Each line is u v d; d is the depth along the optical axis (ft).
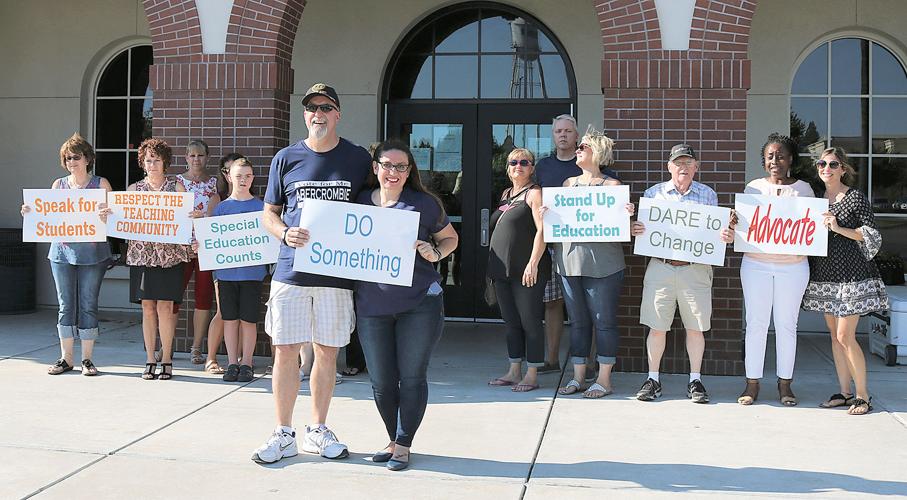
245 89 26.43
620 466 16.37
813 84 33.06
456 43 34.27
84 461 16.39
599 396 21.91
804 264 20.95
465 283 34.30
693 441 18.04
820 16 32.30
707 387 23.11
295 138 34.35
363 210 15.48
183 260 23.18
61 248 23.52
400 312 15.60
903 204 32.65
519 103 33.91
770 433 18.67
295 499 14.53
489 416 20.01
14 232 34.88
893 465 16.48
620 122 24.64
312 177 15.85
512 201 22.41
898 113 32.71
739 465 16.44
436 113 34.32
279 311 15.97
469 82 34.24
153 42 26.91
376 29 33.94
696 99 24.40
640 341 24.73
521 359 23.38
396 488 15.11
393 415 16.42
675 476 15.80
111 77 36.35
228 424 19.02
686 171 21.22
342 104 34.17
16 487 14.97
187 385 22.77
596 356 24.66
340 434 18.33
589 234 21.34
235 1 26.30
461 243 34.30
